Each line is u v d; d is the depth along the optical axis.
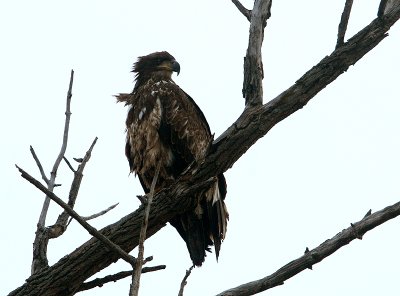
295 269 9.23
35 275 10.55
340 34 10.35
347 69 10.42
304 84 10.43
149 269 8.71
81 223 7.89
